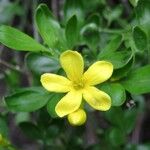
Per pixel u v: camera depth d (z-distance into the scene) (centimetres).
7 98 12
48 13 12
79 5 14
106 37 15
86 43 13
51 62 14
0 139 13
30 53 14
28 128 15
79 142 16
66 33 12
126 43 13
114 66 11
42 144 16
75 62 11
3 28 11
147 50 12
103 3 16
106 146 16
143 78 11
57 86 11
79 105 11
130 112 15
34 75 14
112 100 11
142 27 12
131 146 16
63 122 15
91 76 11
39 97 12
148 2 12
